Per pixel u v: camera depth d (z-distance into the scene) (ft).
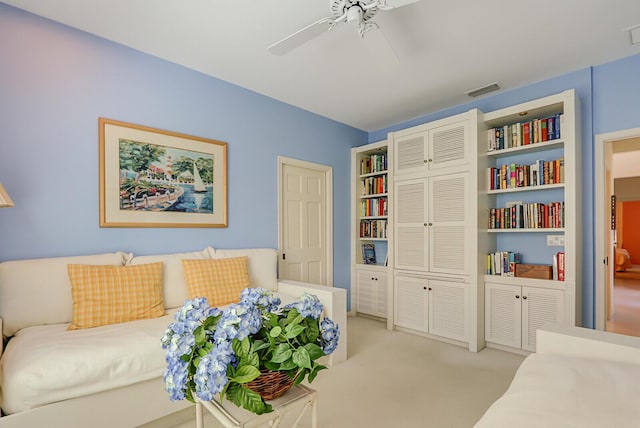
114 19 6.83
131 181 7.86
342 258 13.52
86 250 7.23
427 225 10.85
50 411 4.51
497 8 6.44
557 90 9.45
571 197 8.44
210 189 9.35
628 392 3.12
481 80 9.70
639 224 30.48
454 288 10.09
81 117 7.20
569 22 6.89
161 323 6.38
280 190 11.27
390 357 8.99
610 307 12.48
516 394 3.34
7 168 6.35
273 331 3.69
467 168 9.91
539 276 9.00
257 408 3.31
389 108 12.01
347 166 13.87
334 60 8.54
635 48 7.98
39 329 5.87
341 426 5.75
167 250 8.51
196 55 8.30
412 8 6.41
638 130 8.20
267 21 6.89
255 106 10.54
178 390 3.47
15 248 6.42
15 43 6.44
